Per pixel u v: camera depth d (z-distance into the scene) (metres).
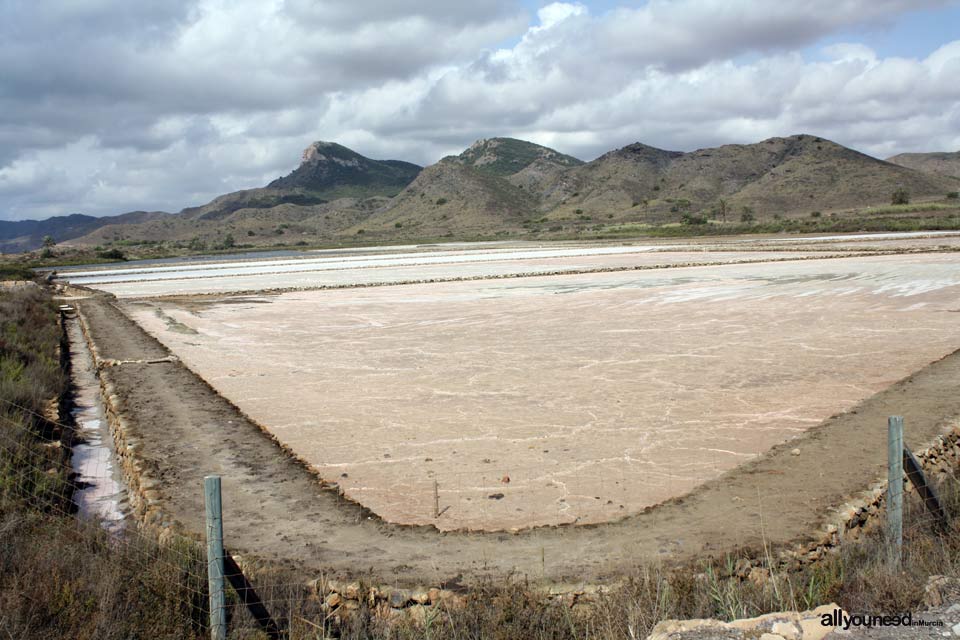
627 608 5.57
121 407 13.92
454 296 34.41
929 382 13.55
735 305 26.42
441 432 11.76
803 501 8.08
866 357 16.41
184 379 16.58
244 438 11.68
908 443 9.99
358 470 10.02
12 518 7.20
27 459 10.34
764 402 12.91
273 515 8.33
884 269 37.88
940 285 29.70
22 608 5.51
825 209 166.75
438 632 5.75
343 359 18.84
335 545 7.41
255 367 18.12
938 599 5.27
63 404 15.98
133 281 57.09
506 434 11.52
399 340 21.75
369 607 6.24
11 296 33.12
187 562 6.41
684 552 6.91
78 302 39.06
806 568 6.59
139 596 5.90
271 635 5.70
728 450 10.37
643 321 23.50
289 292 40.28
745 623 4.95
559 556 6.95
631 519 7.84
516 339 21.00
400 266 63.22
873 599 5.30
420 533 7.68
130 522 9.03
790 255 52.91
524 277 44.12
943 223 89.88
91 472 11.56
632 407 12.89
